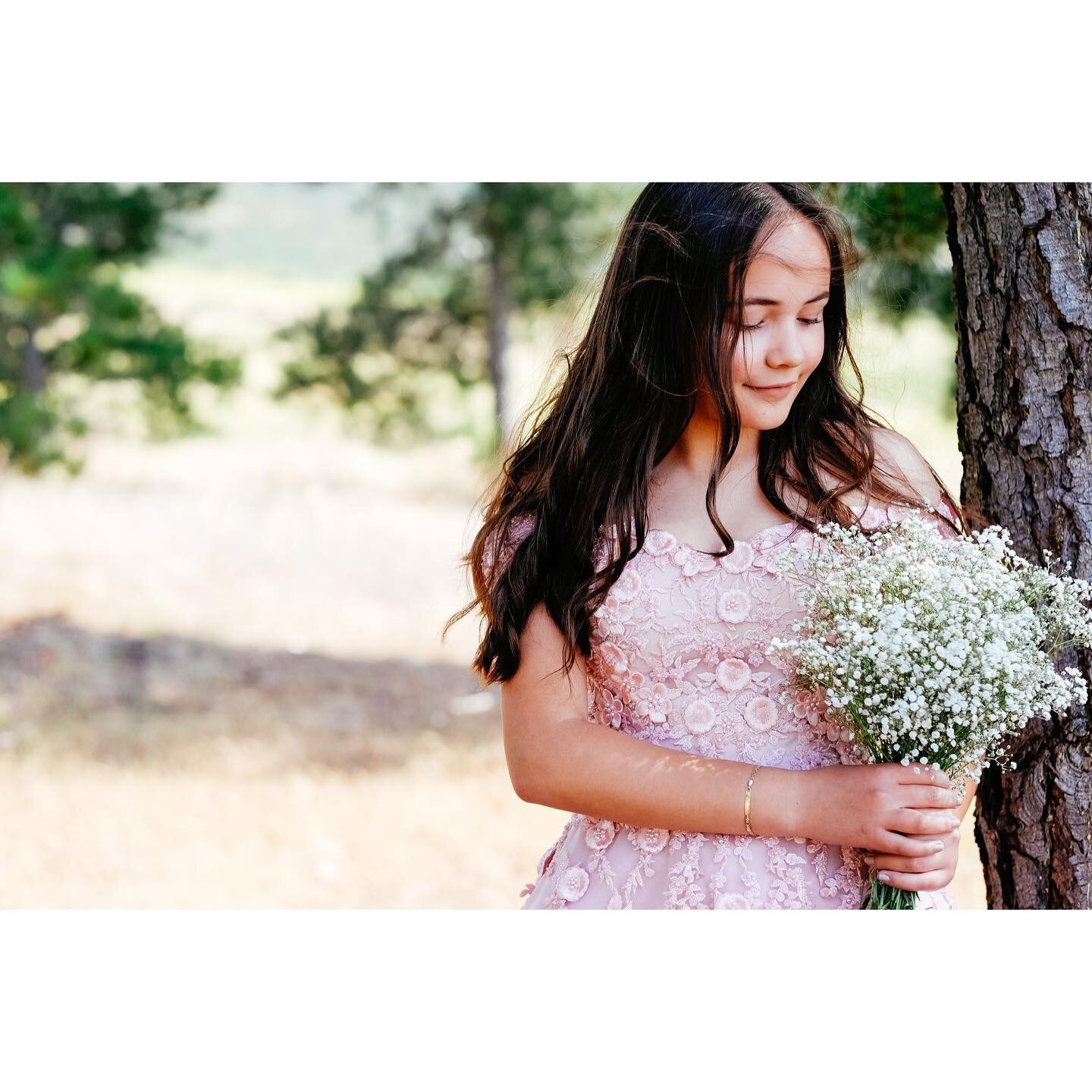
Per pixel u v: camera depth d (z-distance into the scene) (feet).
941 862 6.11
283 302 44.24
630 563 6.53
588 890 6.75
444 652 24.53
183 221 30.60
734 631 6.46
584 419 6.78
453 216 32.42
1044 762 7.15
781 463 6.73
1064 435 6.97
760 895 6.39
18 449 27.02
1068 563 6.97
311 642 24.82
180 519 32.24
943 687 5.79
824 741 6.59
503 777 18.35
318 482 36.06
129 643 24.38
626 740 6.45
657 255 6.53
